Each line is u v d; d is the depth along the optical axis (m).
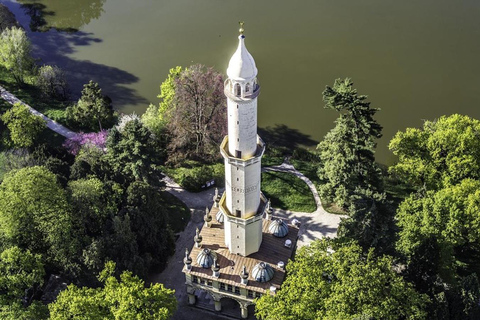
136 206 109.44
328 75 164.00
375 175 120.88
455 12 189.38
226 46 177.12
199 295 108.44
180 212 125.19
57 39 183.62
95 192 110.88
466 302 94.50
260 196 99.88
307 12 192.75
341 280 91.69
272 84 161.50
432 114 150.25
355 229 102.94
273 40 178.75
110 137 120.88
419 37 178.12
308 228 121.00
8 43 156.00
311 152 141.62
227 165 91.56
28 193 106.44
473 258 115.50
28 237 107.06
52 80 158.25
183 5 199.12
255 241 101.75
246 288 98.69
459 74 162.62
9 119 136.88
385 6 194.50
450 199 107.56
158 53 175.50
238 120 85.75
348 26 184.62
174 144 137.75
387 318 88.81
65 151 128.88
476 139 116.12
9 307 94.00
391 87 158.88
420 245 101.44
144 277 106.31
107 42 181.38
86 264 101.75
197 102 134.25
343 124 116.38
